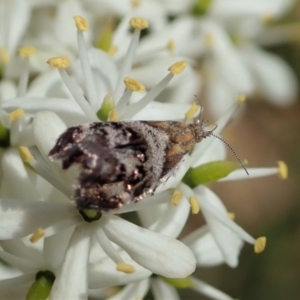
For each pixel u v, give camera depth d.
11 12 0.06
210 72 0.07
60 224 0.05
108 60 0.05
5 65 0.05
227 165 0.05
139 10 0.06
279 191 0.09
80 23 0.05
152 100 0.05
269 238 0.08
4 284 0.05
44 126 0.05
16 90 0.05
